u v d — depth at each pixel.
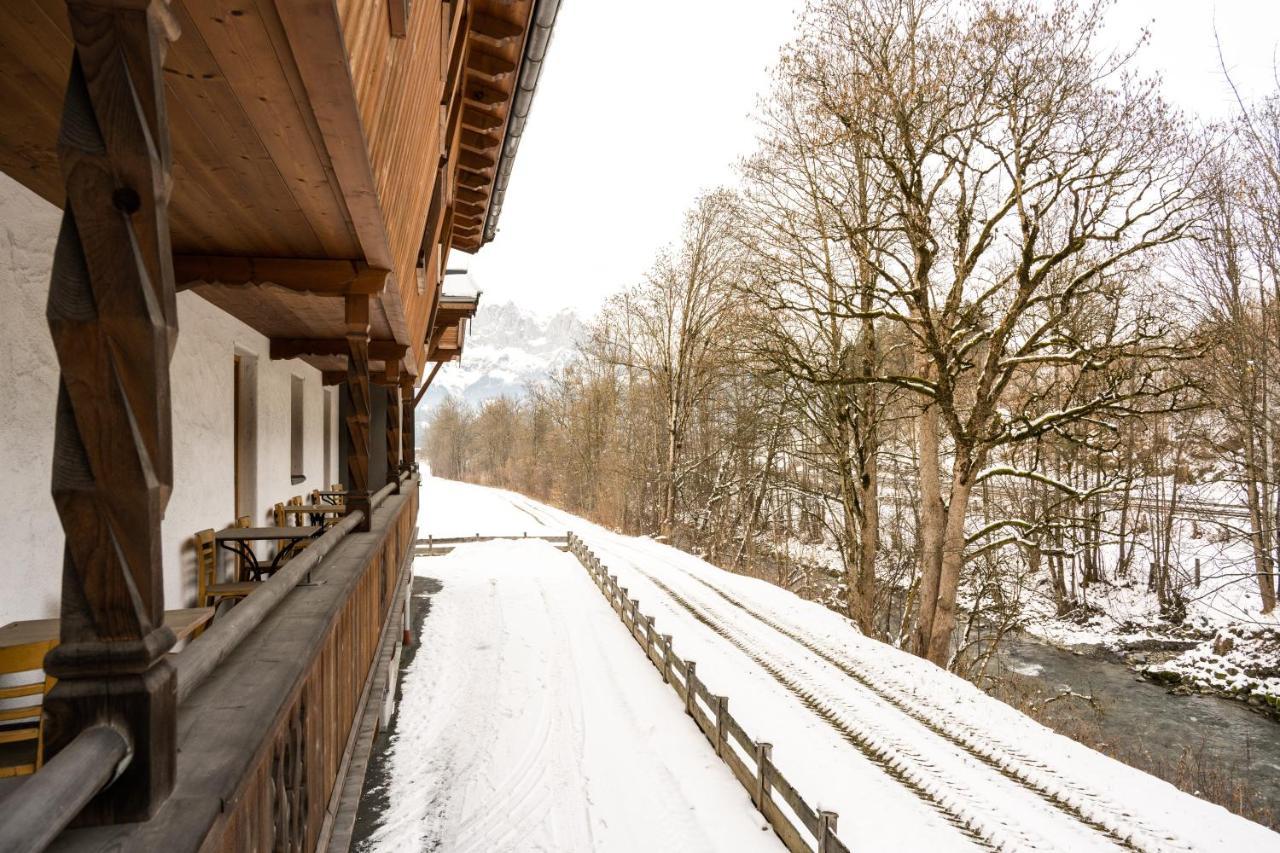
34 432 3.69
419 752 7.83
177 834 1.28
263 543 8.26
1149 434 19.20
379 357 7.52
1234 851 6.01
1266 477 13.51
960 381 16.78
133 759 1.30
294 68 2.23
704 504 33.19
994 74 12.23
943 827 6.37
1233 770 11.81
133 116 1.17
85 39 1.15
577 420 46.78
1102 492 13.59
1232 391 12.71
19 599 3.59
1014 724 9.01
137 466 1.22
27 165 3.24
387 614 7.01
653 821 6.53
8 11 1.95
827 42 14.27
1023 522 13.53
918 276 13.35
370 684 5.14
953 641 19.64
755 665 11.15
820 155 15.23
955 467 13.78
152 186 1.19
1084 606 22.31
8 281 3.48
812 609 15.29
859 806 6.73
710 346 26.92
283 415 9.32
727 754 7.68
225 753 1.67
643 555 23.06
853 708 9.38
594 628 13.32
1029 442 16.83
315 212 3.69
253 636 2.74
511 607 14.86
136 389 1.22
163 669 1.36
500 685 10.05
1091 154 11.97
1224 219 12.37
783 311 16.98
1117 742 13.02
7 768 2.52
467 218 11.70
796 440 25.42
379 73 2.86
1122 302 14.62
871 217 16.42
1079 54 11.76
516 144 8.98
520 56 7.00
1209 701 15.48
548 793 6.99
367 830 6.21
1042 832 6.30
